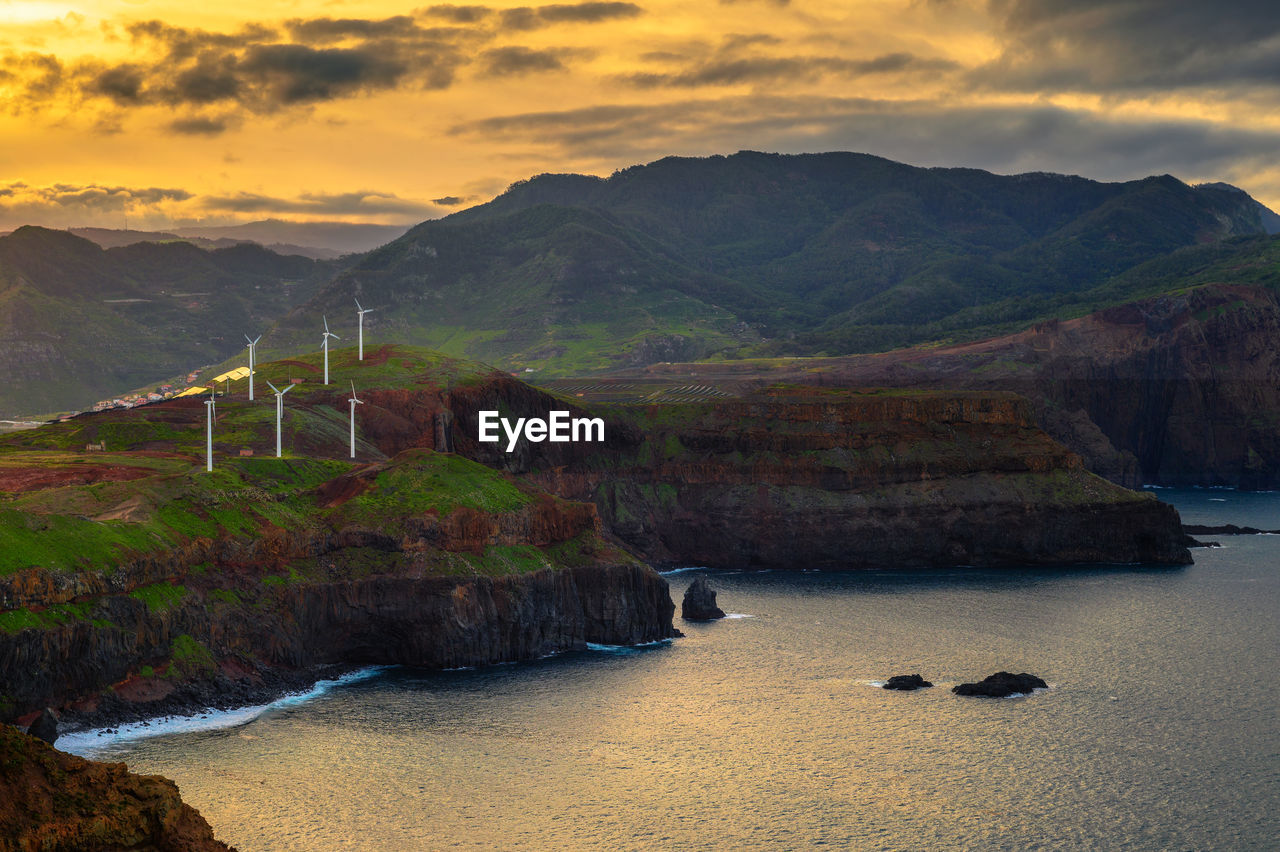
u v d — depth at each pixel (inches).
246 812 4788.4
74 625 5669.3
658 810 4953.3
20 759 3462.1
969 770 5472.4
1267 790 5241.1
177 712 5984.3
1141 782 5334.6
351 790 5083.7
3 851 3240.7
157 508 6914.4
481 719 6195.9
